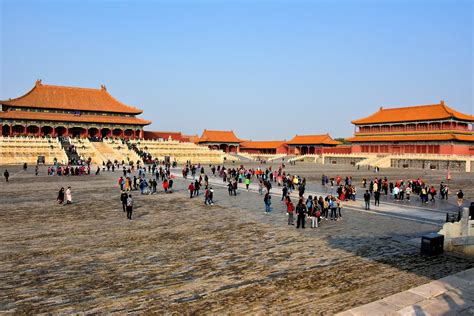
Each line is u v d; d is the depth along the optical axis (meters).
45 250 18.91
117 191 43.03
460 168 95.44
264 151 182.75
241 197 39.66
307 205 27.92
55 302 12.71
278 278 15.27
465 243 20.56
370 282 14.98
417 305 12.54
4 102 121.88
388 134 134.12
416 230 24.53
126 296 13.30
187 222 26.31
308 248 19.88
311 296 13.46
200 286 14.30
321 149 160.38
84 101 139.88
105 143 106.06
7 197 37.62
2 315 11.69
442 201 38.88
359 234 23.28
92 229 23.78
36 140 97.69
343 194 38.66
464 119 118.75
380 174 79.44
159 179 59.31
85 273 15.61
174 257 17.98
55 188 45.31
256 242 21.00
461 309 12.30
